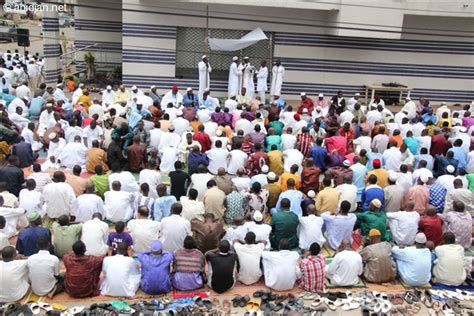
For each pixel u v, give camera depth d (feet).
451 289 26.73
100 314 23.03
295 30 64.69
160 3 61.46
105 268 24.64
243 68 60.80
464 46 68.39
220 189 32.32
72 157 38.32
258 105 51.96
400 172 34.76
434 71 68.80
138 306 23.77
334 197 30.94
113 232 26.99
